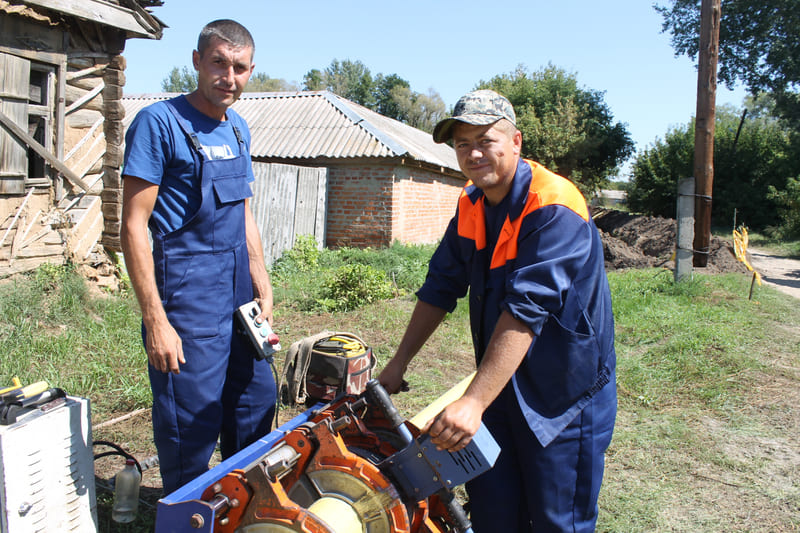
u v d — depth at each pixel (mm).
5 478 2113
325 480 1914
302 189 11648
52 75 6629
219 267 2551
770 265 15539
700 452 3842
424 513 1993
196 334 2465
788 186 26391
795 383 5109
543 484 2072
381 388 2000
